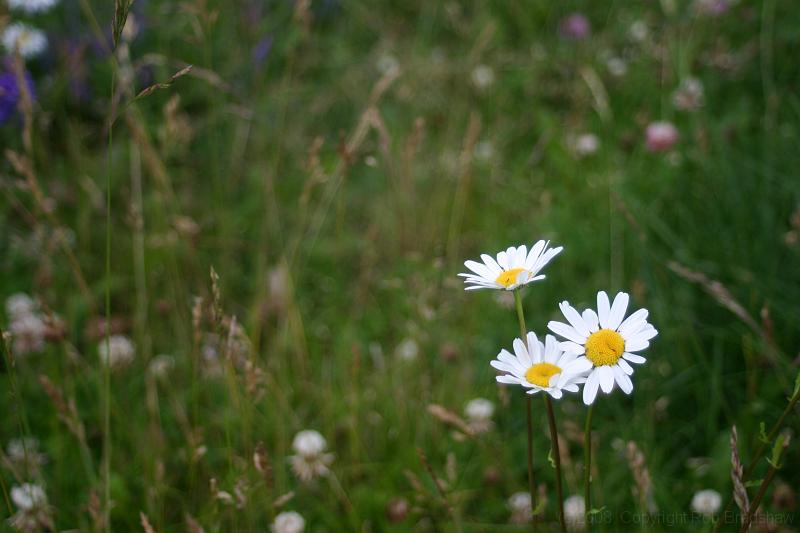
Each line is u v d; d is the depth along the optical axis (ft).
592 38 5.01
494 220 3.97
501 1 5.32
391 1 5.54
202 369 3.11
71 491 2.92
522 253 2.16
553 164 4.25
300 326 3.34
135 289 3.61
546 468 2.93
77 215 3.84
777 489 2.66
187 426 2.89
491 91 4.64
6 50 4.03
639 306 3.10
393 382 3.20
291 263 3.42
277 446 2.98
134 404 3.14
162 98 4.25
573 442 2.97
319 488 2.93
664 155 3.82
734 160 3.52
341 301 3.74
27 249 3.63
